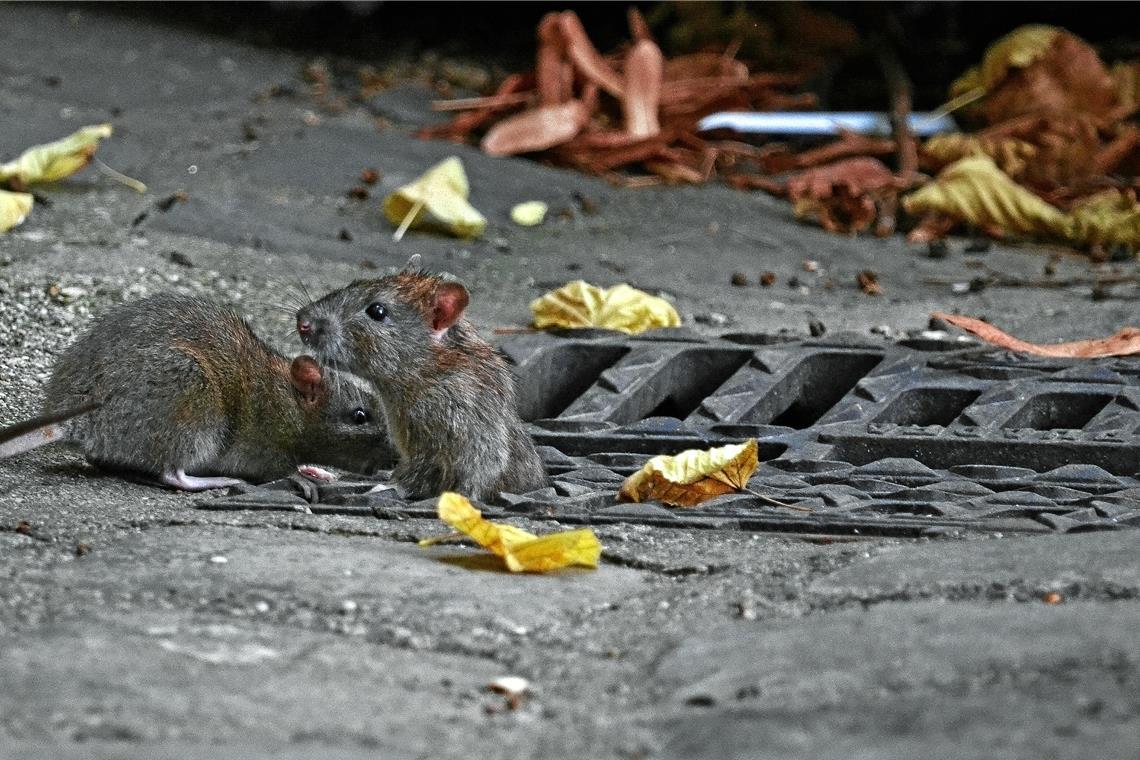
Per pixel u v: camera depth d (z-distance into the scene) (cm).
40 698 562
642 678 623
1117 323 1502
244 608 702
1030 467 1055
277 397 1085
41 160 1712
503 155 2122
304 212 1791
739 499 932
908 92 2481
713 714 571
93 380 1009
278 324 1339
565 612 715
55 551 795
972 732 533
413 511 920
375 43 2766
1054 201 2088
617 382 1221
